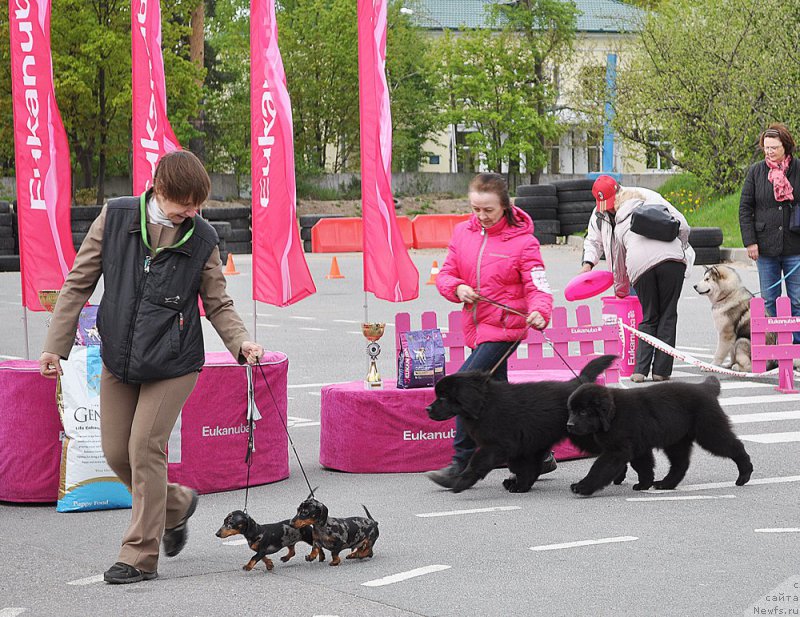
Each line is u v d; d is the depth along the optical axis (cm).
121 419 571
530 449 754
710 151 3766
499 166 6050
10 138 4809
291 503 744
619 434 737
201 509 729
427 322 952
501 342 770
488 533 650
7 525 695
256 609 510
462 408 733
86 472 728
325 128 6103
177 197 550
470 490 782
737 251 2752
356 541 583
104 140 5016
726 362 1364
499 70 5966
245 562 598
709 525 661
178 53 5009
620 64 4250
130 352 551
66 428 728
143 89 950
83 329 746
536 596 520
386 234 1023
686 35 3797
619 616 488
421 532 657
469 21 6925
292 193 1027
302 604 516
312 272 2892
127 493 736
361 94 1020
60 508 727
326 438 858
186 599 529
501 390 749
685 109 3756
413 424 838
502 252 764
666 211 1208
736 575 548
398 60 6206
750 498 741
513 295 768
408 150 6372
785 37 3584
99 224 568
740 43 3653
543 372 944
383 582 551
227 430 780
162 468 564
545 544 620
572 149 6269
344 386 870
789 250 1233
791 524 662
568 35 5919
